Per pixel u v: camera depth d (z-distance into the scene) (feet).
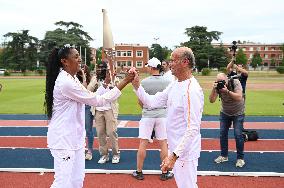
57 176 13.57
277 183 21.07
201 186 20.52
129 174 22.91
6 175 22.58
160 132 22.54
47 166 24.63
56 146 13.57
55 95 13.61
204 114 51.19
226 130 25.55
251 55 493.36
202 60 312.71
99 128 25.49
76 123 13.89
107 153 26.02
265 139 34.19
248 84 130.62
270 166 24.66
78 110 13.96
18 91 94.48
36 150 29.60
